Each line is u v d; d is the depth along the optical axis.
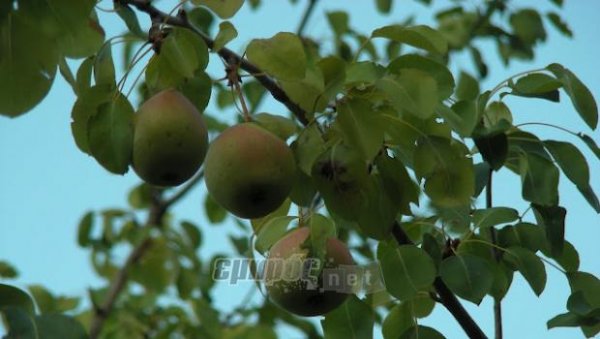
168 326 19.66
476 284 10.34
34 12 9.07
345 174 9.83
